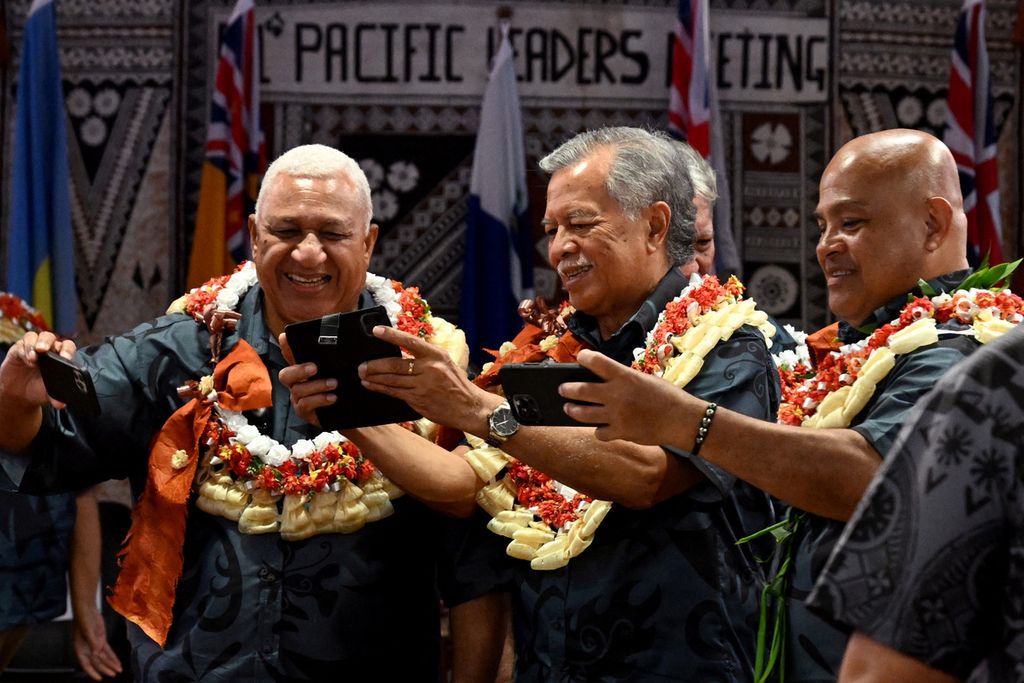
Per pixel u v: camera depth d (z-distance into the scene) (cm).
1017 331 194
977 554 185
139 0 791
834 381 302
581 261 349
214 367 369
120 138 790
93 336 789
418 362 297
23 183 706
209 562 355
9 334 573
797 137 808
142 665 359
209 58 792
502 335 747
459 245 796
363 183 367
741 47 805
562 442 308
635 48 803
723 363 331
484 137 763
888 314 304
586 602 333
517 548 348
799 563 295
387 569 361
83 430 363
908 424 196
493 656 379
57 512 573
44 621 573
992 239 748
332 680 353
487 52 800
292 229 353
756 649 320
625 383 267
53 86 717
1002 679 183
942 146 306
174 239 790
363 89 799
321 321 293
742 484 341
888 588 189
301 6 798
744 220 804
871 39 809
